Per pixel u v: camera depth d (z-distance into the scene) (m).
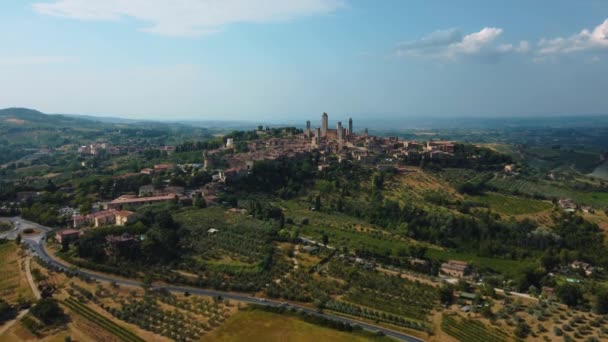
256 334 129.75
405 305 153.00
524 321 137.62
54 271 170.50
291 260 191.12
